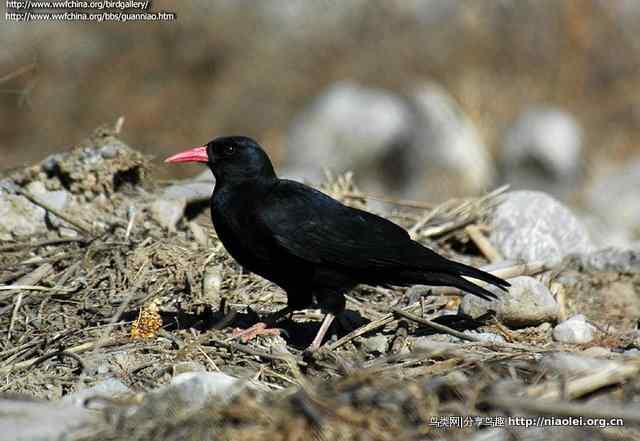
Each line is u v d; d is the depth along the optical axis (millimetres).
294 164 25047
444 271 10055
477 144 25141
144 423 7676
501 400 7652
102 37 26062
